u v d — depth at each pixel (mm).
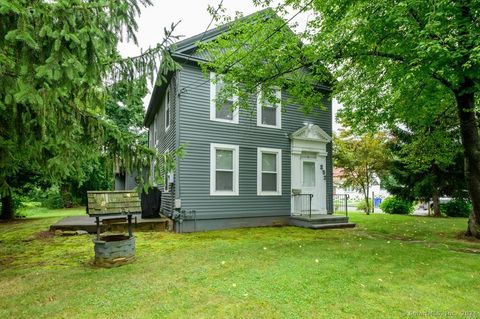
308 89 7750
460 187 13336
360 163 14547
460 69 5625
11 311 3150
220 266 4719
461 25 5320
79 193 21828
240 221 9383
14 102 3217
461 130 7465
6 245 6746
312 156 11000
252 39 7238
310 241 6926
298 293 3572
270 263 4883
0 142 3961
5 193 4613
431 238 7523
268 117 10219
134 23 3945
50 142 4074
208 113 9102
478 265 4855
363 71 7996
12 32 2596
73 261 5234
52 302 3371
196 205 8727
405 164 13938
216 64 7691
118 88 4320
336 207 18312
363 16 6027
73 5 2926
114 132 4285
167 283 3934
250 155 9734
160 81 4223
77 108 4035
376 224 10438
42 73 2693
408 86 6832
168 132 10273
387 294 3584
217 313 3035
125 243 4945
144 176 4531
